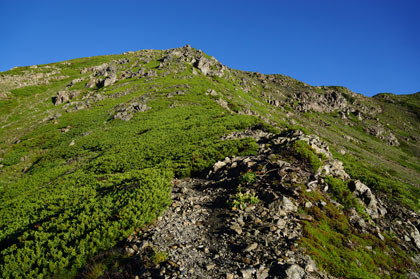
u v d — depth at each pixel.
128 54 166.75
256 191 11.87
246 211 10.38
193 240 8.62
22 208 15.55
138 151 29.08
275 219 9.48
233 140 24.88
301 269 6.77
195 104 62.28
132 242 8.41
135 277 6.72
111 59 153.50
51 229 10.16
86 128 50.19
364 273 7.96
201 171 19.25
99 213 10.50
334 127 120.88
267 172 13.34
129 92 76.56
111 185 16.12
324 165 15.34
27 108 71.94
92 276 6.92
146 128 42.03
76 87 93.25
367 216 12.51
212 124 38.44
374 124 144.50
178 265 7.08
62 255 8.11
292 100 144.62
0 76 104.69
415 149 120.00
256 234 8.59
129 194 12.10
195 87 79.06
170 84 81.62
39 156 40.75
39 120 61.00
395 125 150.38
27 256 8.05
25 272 7.63
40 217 12.84
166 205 11.55
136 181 14.93
